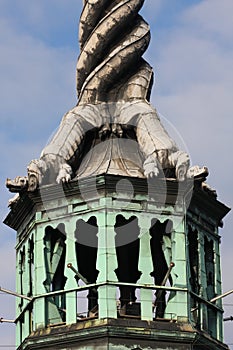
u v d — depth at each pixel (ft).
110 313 107.86
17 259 116.26
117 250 114.21
